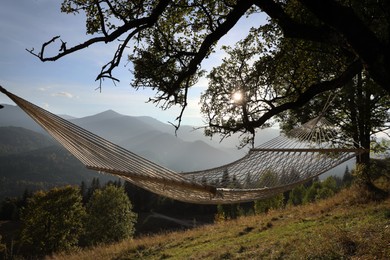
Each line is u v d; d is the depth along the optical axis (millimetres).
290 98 10141
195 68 5609
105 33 4559
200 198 2551
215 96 9602
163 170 2113
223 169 4742
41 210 40812
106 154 2256
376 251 6672
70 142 2512
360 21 3891
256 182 4203
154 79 6211
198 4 6844
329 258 7129
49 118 2273
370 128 16078
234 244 11500
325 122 6848
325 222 11375
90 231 41656
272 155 5719
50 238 40688
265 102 8977
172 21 7559
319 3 3883
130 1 6266
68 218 42094
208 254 10844
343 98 14648
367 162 15867
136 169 2127
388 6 5152
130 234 43781
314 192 40438
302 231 10672
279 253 8609
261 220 15641
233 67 9758
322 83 6754
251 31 9367
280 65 9031
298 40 8266
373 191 14578
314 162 5035
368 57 3969
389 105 16172
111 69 4746
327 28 4605
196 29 7668
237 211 37625
